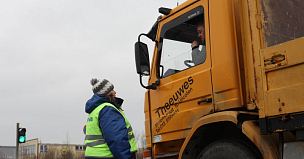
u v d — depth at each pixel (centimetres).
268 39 389
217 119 406
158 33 536
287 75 345
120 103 458
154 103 519
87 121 436
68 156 6238
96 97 435
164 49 520
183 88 472
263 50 371
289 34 412
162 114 502
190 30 486
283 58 349
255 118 403
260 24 388
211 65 439
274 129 348
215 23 441
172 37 511
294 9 427
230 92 413
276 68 354
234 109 415
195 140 441
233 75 411
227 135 450
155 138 512
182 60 486
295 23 423
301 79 334
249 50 389
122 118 421
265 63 366
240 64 414
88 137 425
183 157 444
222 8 436
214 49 437
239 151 391
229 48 420
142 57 505
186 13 493
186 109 466
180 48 494
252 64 381
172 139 483
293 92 337
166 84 501
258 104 367
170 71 503
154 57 533
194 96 454
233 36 422
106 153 414
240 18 408
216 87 427
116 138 403
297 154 334
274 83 355
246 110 407
